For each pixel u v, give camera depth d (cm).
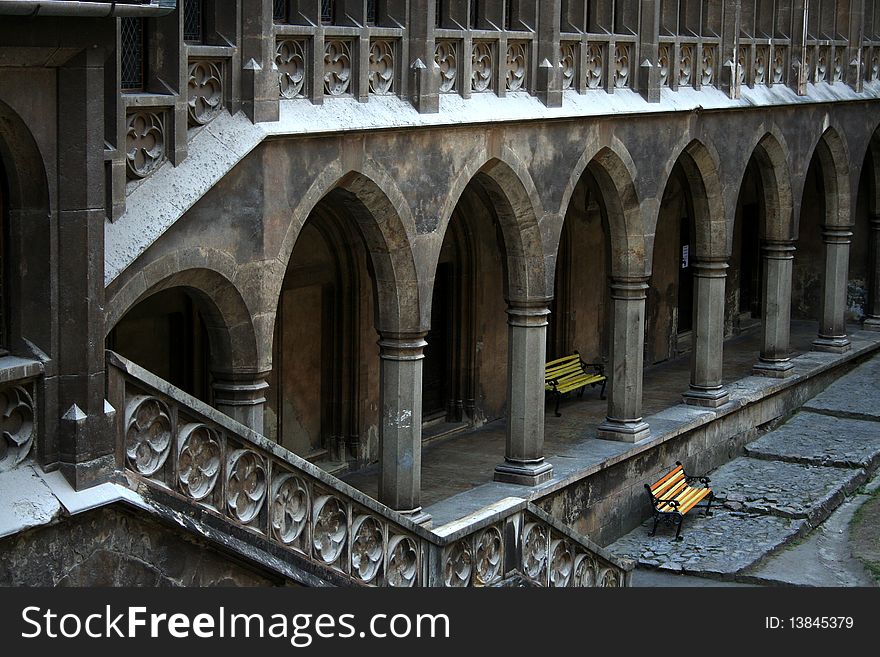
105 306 1387
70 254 1092
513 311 2191
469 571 1527
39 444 1084
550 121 2144
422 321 1938
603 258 3023
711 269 2702
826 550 2386
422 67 1866
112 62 1381
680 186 3262
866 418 3020
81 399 1090
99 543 1095
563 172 2195
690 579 2258
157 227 1437
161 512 1119
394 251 1889
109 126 1391
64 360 1091
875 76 3341
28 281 1088
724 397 2759
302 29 1672
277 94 1623
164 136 1481
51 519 1053
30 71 1062
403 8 1852
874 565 2281
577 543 1756
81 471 1084
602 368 2939
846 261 3272
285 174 1648
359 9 1770
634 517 2470
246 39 1591
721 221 2683
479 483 2288
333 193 1825
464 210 2544
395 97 1856
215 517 1171
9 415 1068
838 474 2708
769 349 3022
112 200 1398
